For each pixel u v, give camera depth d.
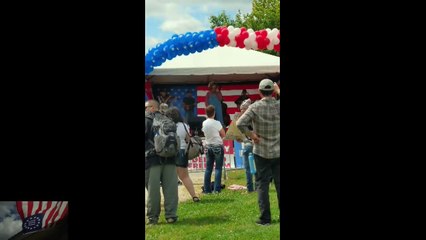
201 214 7.68
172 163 6.89
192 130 12.48
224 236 6.63
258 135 6.50
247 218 7.33
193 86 13.26
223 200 8.59
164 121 6.80
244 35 7.64
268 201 6.78
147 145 6.83
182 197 8.91
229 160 11.34
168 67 11.73
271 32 7.62
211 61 11.78
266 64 11.74
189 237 6.57
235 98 13.34
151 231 6.77
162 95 13.09
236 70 11.62
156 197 6.99
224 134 9.19
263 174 6.66
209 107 9.15
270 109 6.43
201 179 10.49
